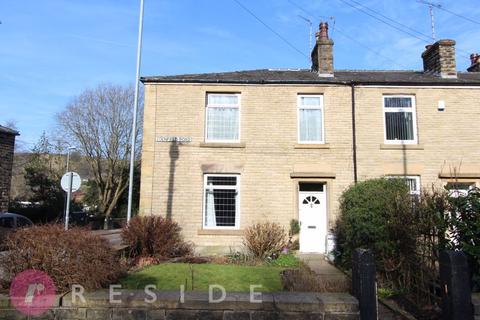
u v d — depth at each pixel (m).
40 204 34.59
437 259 6.69
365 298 5.77
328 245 13.77
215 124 15.80
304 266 11.59
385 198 9.17
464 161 15.43
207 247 14.74
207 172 15.23
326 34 17.38
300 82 15.82
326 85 15.88
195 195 15.09
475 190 6.91
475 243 6.32
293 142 15.48
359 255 5.94
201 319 5.72
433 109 15.77
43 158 39.53
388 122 15.86
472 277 6.17
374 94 15.84
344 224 11.87
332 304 5.77
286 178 15.27
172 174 15.19
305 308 5.75
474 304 5.48
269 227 13.80
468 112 15.77
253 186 15.20
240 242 14.77
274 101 15.77
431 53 17.89
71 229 7.03
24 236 6.47
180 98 15.70
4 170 21.27
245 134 15.52
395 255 7.96
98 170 40.72
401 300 7.47
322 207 15.42
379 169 15.32
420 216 7.31
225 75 16.75
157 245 12.08
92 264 6.42
